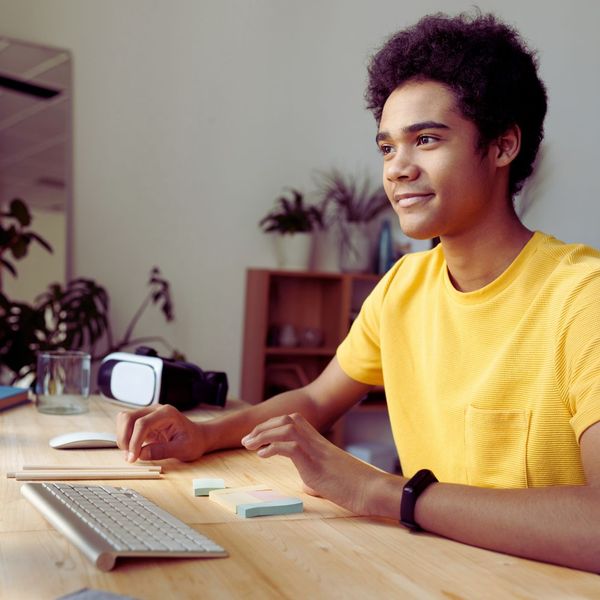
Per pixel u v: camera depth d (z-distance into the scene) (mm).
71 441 1236
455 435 1109
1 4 3156
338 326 3623
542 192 3020
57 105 3256
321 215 3646
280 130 3656
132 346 3438
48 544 791
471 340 1093
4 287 3158
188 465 1189
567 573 780
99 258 3359
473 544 852
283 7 3631
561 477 995
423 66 988
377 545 843
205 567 750
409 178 1001
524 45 1061
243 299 3621
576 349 933
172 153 3465
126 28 3359
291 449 979
